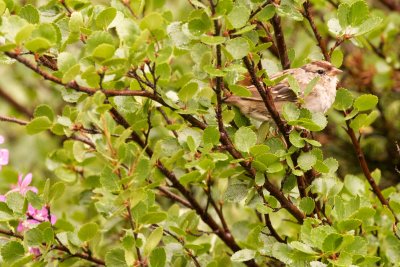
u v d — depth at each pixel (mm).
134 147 8258
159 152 7863
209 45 7562
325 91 10531
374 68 12477
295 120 7789
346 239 7176
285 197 8531
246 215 11570
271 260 9445
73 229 9031
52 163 9844
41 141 12852
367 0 13836
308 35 12180
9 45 6727
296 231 10008
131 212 7617
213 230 9242
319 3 11117
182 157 8820
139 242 7594
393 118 13055
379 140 13086
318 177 9000
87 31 7688
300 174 7934
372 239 9406
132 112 8359
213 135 7816
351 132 9203
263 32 8992
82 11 8312
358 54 12586
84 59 7258
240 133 7863
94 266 9406
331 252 7238
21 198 7809
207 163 7879
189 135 8000
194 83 7738
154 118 8664
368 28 8461
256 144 8375
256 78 7734
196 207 9086
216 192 10375
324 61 9484
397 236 8625
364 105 8797
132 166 7633
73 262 8305
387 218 9422
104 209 8250
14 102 13773
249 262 9242
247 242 9047
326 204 8648
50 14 8352
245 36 7957
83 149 7844
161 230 7539
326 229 7441
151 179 9180
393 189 9625
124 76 7527
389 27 12078
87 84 7410
